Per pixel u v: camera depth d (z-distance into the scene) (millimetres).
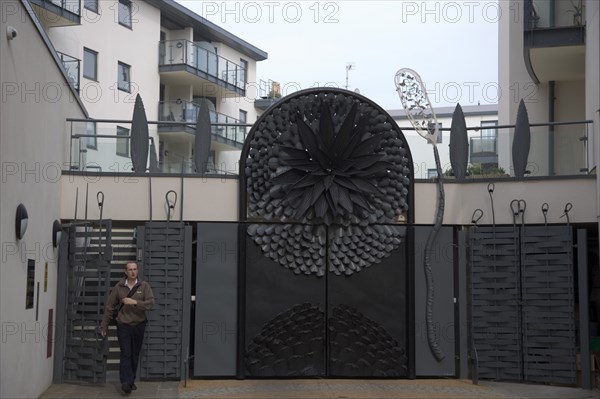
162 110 32125
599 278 14688
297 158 12781
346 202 12719
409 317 12812
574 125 13203
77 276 12281
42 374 11203
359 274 12859
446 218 13188
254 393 11359
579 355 12375
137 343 11391
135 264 11500
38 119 10594
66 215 12844
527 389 11961
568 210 12883
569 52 16375
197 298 12672
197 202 12984
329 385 12109
